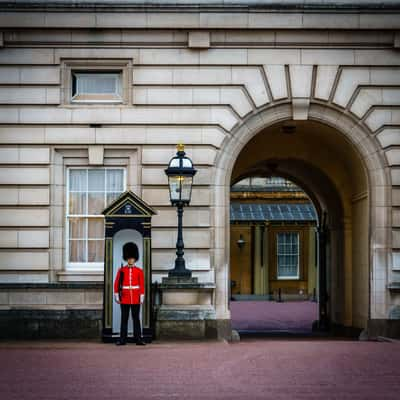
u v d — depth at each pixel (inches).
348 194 1033.5
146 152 861.2
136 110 863.1
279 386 538.0
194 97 864.9
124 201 788.6
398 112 876.6
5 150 860.0
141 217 789.2
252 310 1644.9
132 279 771.4
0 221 855.7
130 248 781.9
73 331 836.0
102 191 872.9
